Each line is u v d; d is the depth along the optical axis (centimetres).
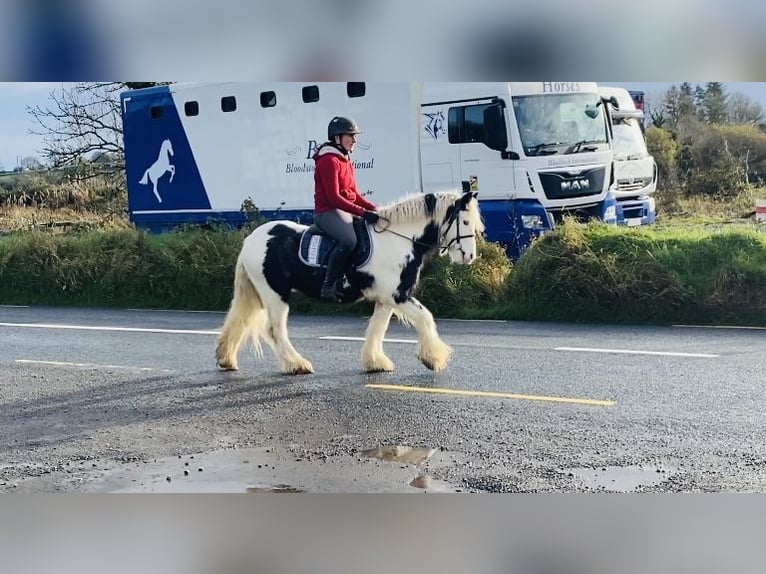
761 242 1362
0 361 1102
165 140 2070
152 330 1371
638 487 554
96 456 660
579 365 953
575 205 1603
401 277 909
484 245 1522
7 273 1970
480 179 1628
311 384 899
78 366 1050
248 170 1928
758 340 1094
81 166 2589
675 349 1039
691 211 2028
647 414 727
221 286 1738
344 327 1357
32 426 757
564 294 1373
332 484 579
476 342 1141
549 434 674
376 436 687
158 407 815
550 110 1598
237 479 596
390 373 947
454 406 777
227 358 991
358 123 1748
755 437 651
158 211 2111
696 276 1338
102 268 1888
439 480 578
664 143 2078
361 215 906
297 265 927
